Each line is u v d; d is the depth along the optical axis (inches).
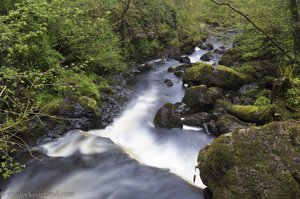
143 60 711.1
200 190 283.1
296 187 216.5
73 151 346.6
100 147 357.4
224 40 925.8
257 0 482.9
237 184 225.9
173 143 375.6
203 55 740.0
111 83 538.6
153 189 288.2
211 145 270.7
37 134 348.8
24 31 350.6
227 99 472.4
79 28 470.3
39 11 300.4
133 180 302.7
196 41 862.5
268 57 595.8
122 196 279.6
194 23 915.4
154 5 789.2
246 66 563.5
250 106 398.9
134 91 538.6
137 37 702.5
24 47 258.8
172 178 305.1
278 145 239.1
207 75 512.4
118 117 442.3
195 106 444.5
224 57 641.0
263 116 372.8
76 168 321.1
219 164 243.3
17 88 314.0
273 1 463.2
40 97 366.0
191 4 935.7
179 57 756.6
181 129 400.5
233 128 368.8
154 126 413.4
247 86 510.3
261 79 530.6
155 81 591.2
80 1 514.3
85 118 394.0
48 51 394.3
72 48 476.1
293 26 441.4
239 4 522.6
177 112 440.5
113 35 554.9
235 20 547.2
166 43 813.2
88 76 496.7
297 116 367.6
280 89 400.2
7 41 264.7
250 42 552.1
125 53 639.8
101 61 510.0
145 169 321.4
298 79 418.6
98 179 304.8
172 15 904.9
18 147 329.1
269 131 249.9
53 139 357.7
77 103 394.0
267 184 218.5
